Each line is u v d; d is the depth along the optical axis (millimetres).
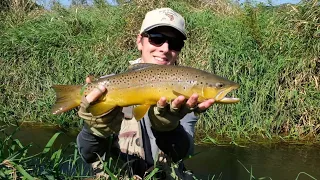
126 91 829
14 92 2596
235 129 2229
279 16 2482
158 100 829
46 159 1113
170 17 1036
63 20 2898
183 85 817
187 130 1012
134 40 2580
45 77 2609
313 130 2197
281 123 2240
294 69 2273
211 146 2025
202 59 2385
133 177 971
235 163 1790
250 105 2262
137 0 2775
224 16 2816
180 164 1064
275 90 2277
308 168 1736
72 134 2191
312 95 2236
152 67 839
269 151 1953
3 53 2701
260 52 2393
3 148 1127
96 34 2701
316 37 2250
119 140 1021
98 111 832
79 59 2566
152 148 1002
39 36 2748
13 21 3129
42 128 2316
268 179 1628
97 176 1012
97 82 842
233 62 2330
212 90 812
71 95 843
